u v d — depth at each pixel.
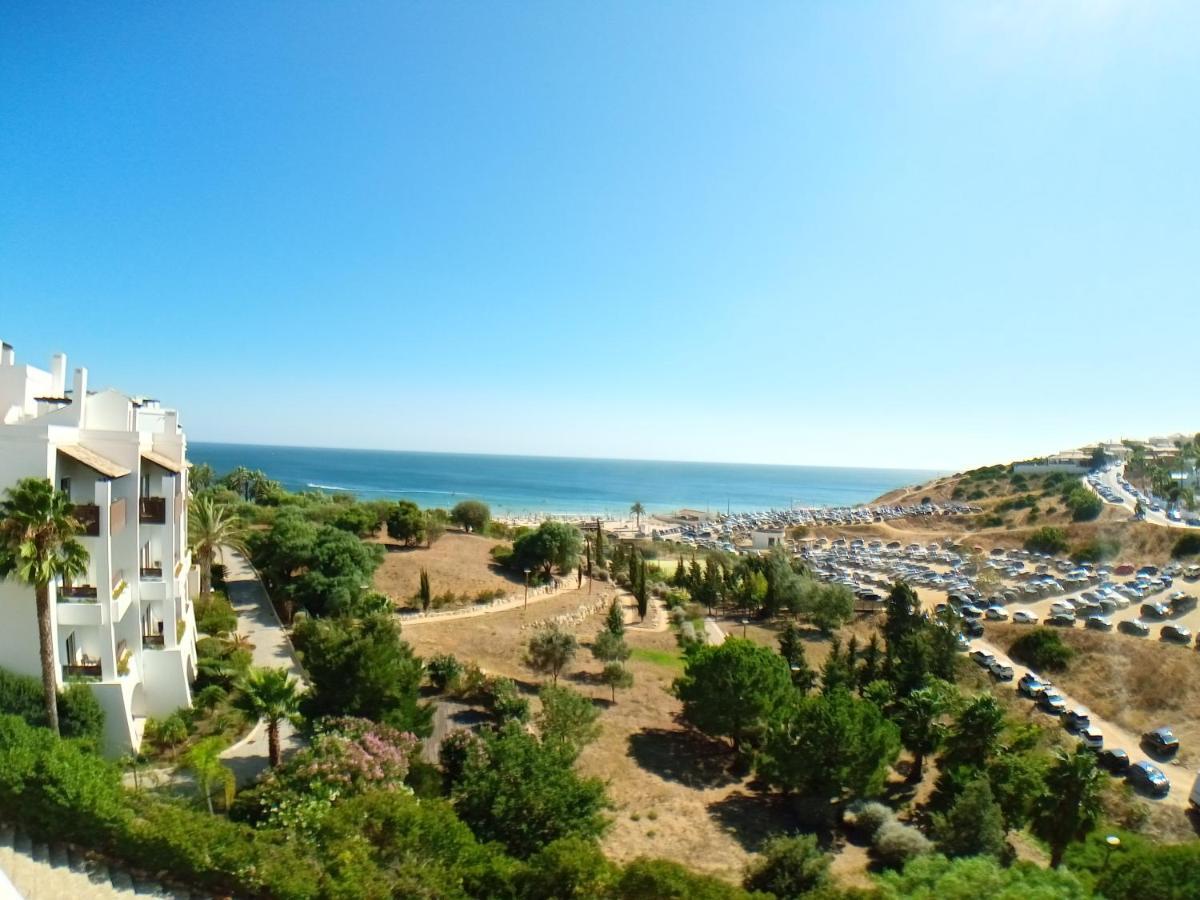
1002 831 31.97
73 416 29.59
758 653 42.31
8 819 18.27
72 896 16.56
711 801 35.44
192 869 17.86
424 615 58.94
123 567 30.16
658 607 77.19
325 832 19.45
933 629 65.81
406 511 82.75
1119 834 28.45
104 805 18.14
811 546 151.25
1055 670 66.25
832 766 33.97
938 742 40.44
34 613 25.47
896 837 31.17
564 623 62.22
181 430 41.75
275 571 56.38
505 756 25.45
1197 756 50.31
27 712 23.92
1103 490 149.88
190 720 31.36
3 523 22.69
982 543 131.62
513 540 92.50
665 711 46.88
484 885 18.69
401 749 27.09
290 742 31.12
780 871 25.73
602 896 18.02
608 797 32.75
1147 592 85.62
